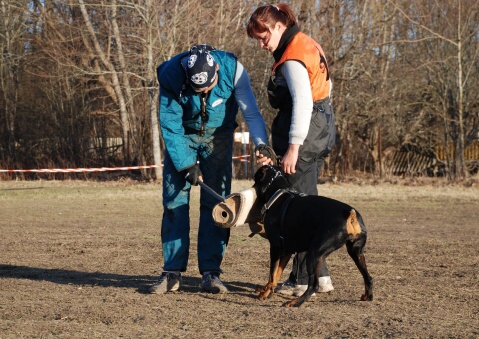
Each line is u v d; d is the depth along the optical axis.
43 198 17.12
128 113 27.38
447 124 24.00
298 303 5.30
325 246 5.12
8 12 28.55
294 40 5.58
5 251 8.59
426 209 14.14
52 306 5.36
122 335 4.50
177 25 23.05
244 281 6.51
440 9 24.30
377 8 24.47
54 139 27.95
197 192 17.73
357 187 19.77
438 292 5.94
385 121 25.83
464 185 20.77
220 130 6.04
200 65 5.63
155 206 15.15
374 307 5.32
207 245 6.02
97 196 17.58
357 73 24.67
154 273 7.04
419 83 25.48
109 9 24.66
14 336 4.49
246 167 25.09
